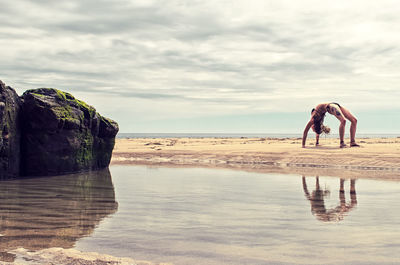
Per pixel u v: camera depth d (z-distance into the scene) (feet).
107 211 34.04
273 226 28.25
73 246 22.27
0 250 21.15
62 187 51.49
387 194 45.70
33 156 64.34
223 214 32.86
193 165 95.81
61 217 30.94
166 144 177.47
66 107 68.90
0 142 55.47
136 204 38.09
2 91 55.93
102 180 61.05
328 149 111.86
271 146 133.90
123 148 148.36
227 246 22.71
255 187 52.39
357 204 38.50
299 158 101.60
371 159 91.97
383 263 19.71
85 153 76.48
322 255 21.03
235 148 130.31
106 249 21.81
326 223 29.30
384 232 26.40
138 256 20.57
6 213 32.35
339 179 62.85
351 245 23.07
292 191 48.29
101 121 85.81
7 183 55.01
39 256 20.15
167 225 28.37
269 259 20.29
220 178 64.39
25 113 63.52
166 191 48.21
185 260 19.99
